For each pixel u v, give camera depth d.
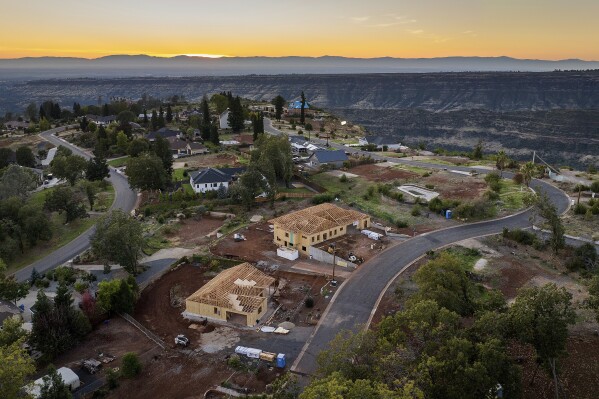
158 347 60.22
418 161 152.12
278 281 76.19
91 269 86.25
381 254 82.56
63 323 60.00
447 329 44.69
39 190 142.00
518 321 45.34
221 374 54.25
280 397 43.62
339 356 42.44
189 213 109.19
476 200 100.06
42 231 98.44
